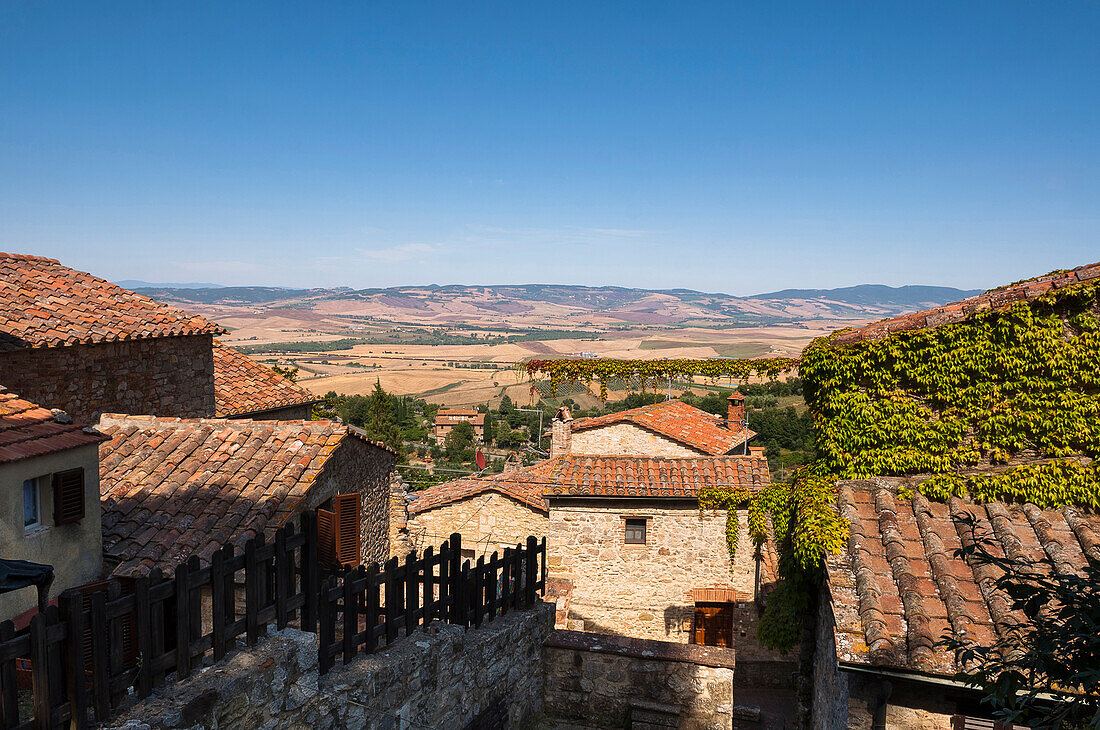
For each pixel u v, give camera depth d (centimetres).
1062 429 1080
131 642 591
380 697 797
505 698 1092
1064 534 1013
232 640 679
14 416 991
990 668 575
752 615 2014
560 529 2086
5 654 489
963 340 1116
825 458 1202
